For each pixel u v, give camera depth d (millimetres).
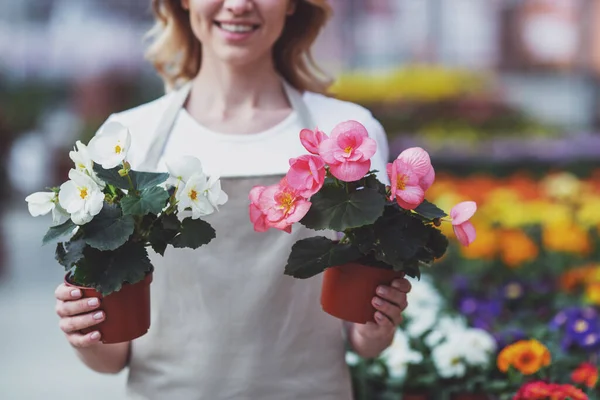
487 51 17422
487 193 6672
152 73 15195
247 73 2469
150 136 2457
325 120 2471
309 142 2037
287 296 2309
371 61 16859
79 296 2086
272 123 2463
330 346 2338
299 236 2301
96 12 15719
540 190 7121
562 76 17141
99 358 2338
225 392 2289
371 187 2057
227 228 2299
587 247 5207
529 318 4016
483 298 4590
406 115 12227
